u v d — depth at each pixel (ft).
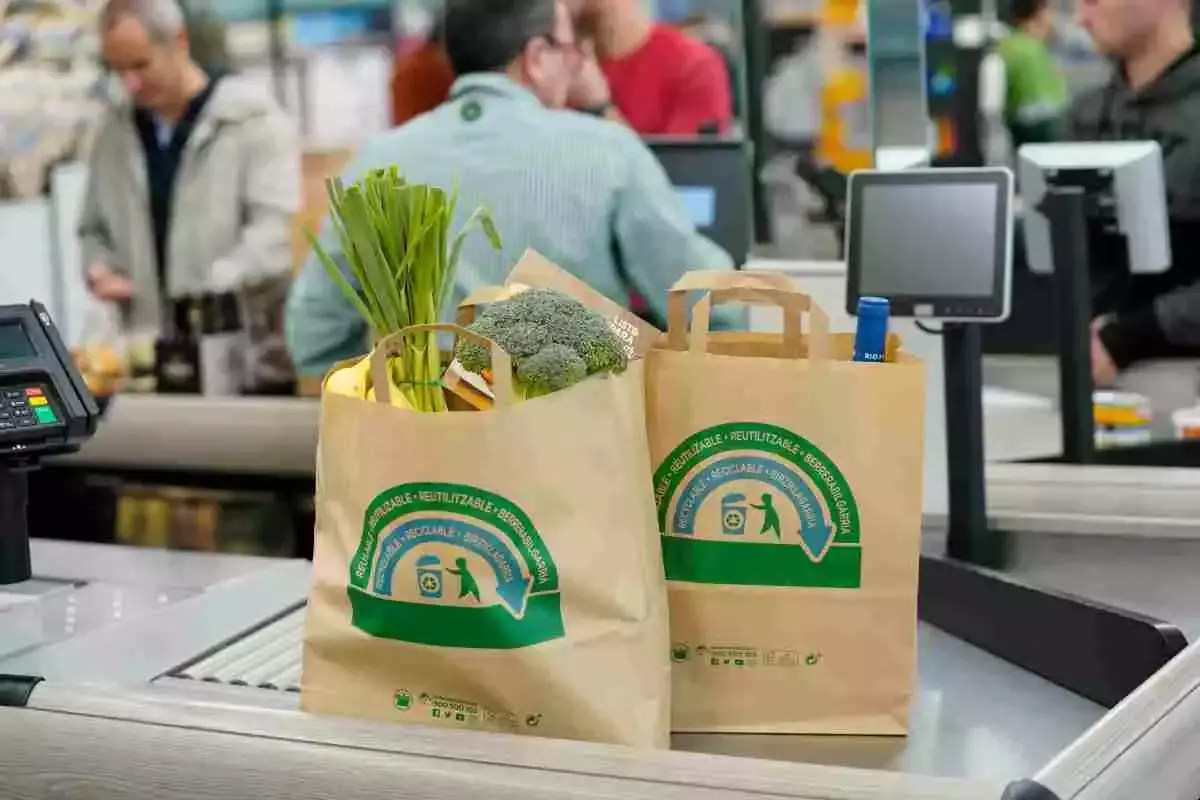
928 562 4.45
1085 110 13.03
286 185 12.16
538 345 3.05
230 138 12.25
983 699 3.72
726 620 3.35
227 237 12.30
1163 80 12.25
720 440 3.29
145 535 12.27
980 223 4.32
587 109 12.64
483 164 7.42
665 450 3.32
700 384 3.28
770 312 7.04
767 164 13.82
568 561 2.98
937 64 13.57
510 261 7.36
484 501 2.97
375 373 3.05
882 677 3.36
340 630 3.17
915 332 5.19
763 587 3.33
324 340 8.71
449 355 3.46
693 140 9.16
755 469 3.29
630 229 7.47
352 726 3.18
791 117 13.99
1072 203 6.82
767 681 3.37
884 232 4.46
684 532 3.34
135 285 12.68
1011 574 4.58
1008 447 8.36
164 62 12.25
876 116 5.31
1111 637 3.63
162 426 11.72
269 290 12.21
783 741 3.37
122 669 3.95
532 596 3.00
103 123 12.60
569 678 3.01
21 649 4.13
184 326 12.55
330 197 3.33
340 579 3.16
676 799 2.90
